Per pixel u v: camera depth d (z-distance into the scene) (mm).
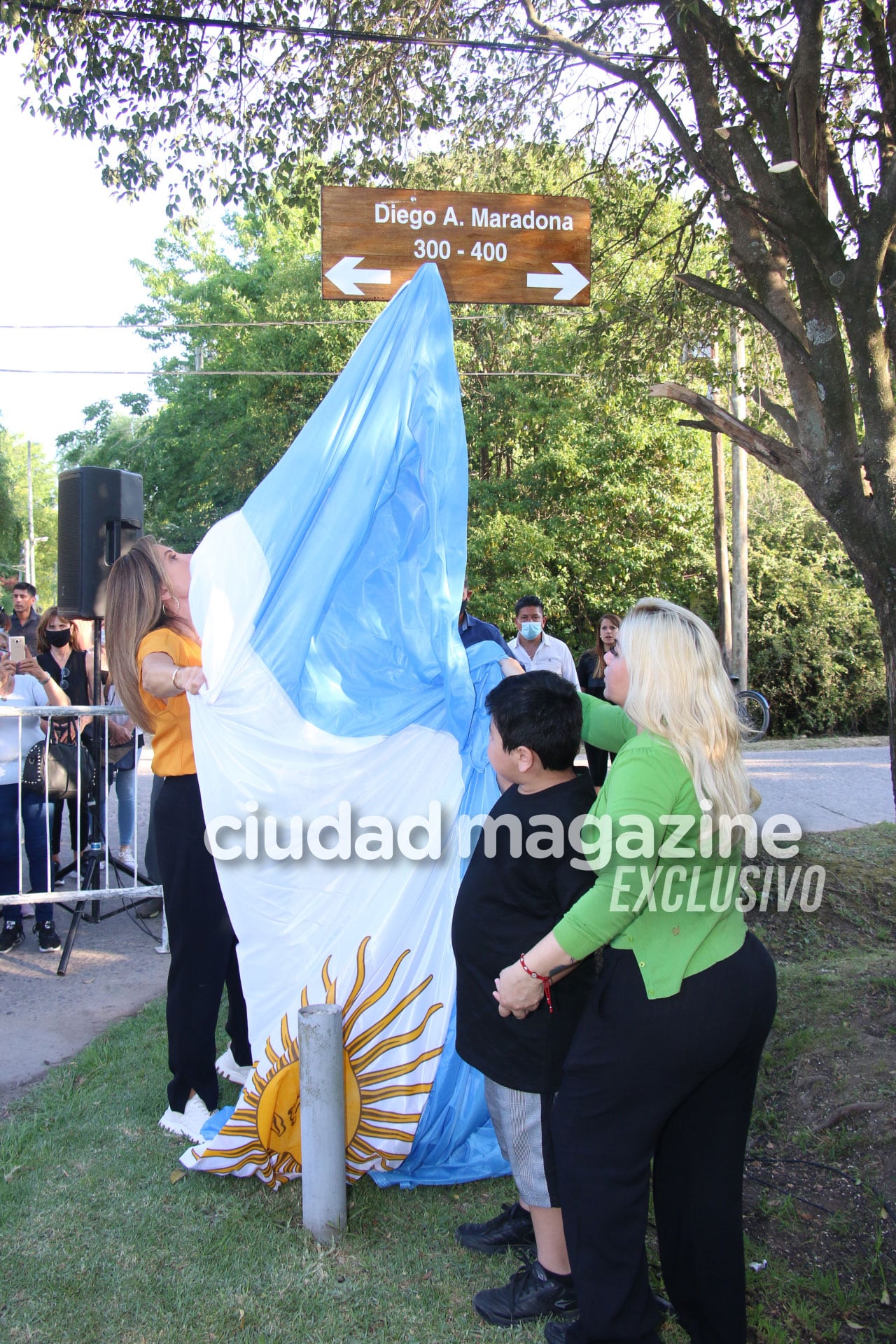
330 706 2979
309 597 2947
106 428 35094
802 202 3955
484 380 18984
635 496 18516
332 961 2904
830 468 4109
